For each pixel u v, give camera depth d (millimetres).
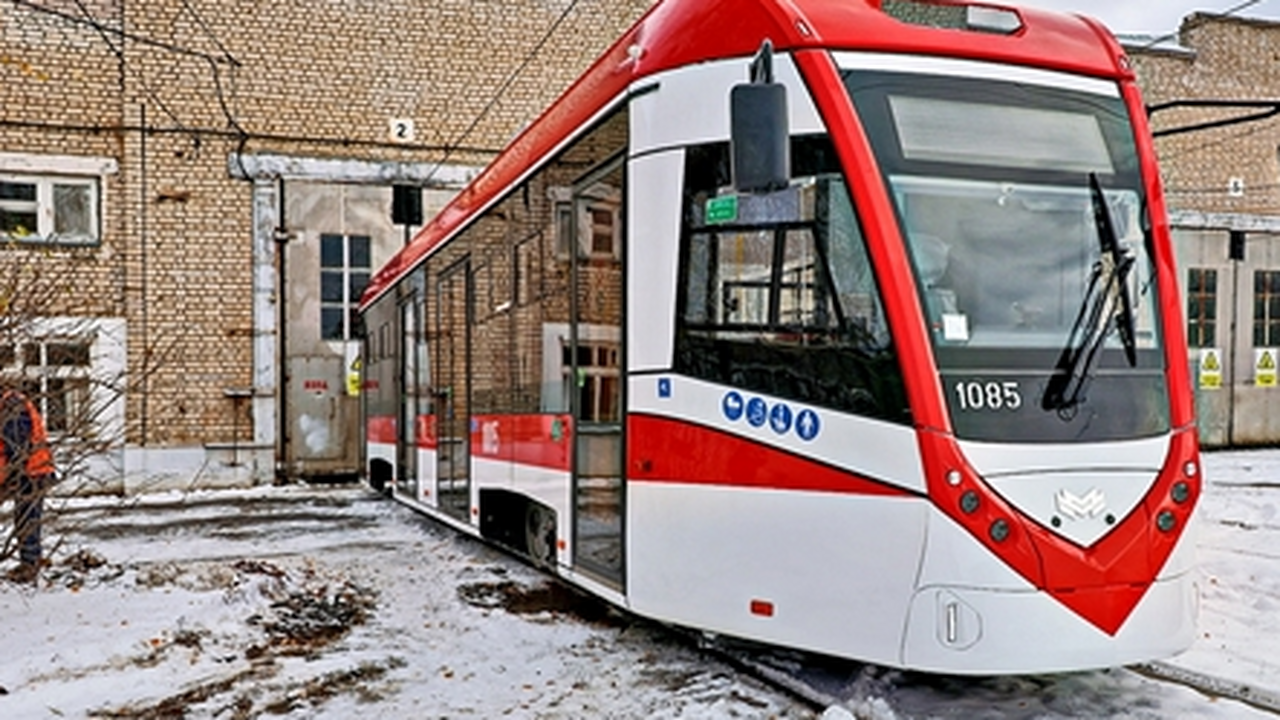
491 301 8297
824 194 4934
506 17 17891
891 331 4691
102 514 11781
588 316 6379
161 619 6848
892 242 4738
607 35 18453
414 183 17406
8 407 7129
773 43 5145
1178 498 4832
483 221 8539
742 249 5250
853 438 4766
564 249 6742
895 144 4898
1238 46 22766
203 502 14586
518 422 7613
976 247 4883
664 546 5535
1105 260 5055
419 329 10992
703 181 5434
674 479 5492
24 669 5773
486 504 8508
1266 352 22938
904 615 4598
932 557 4527
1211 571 8188
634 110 5820
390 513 13297
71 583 7930
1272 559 8500
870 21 5156
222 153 16469
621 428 5898
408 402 11578
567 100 6867
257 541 10969
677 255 5535
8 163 15578
